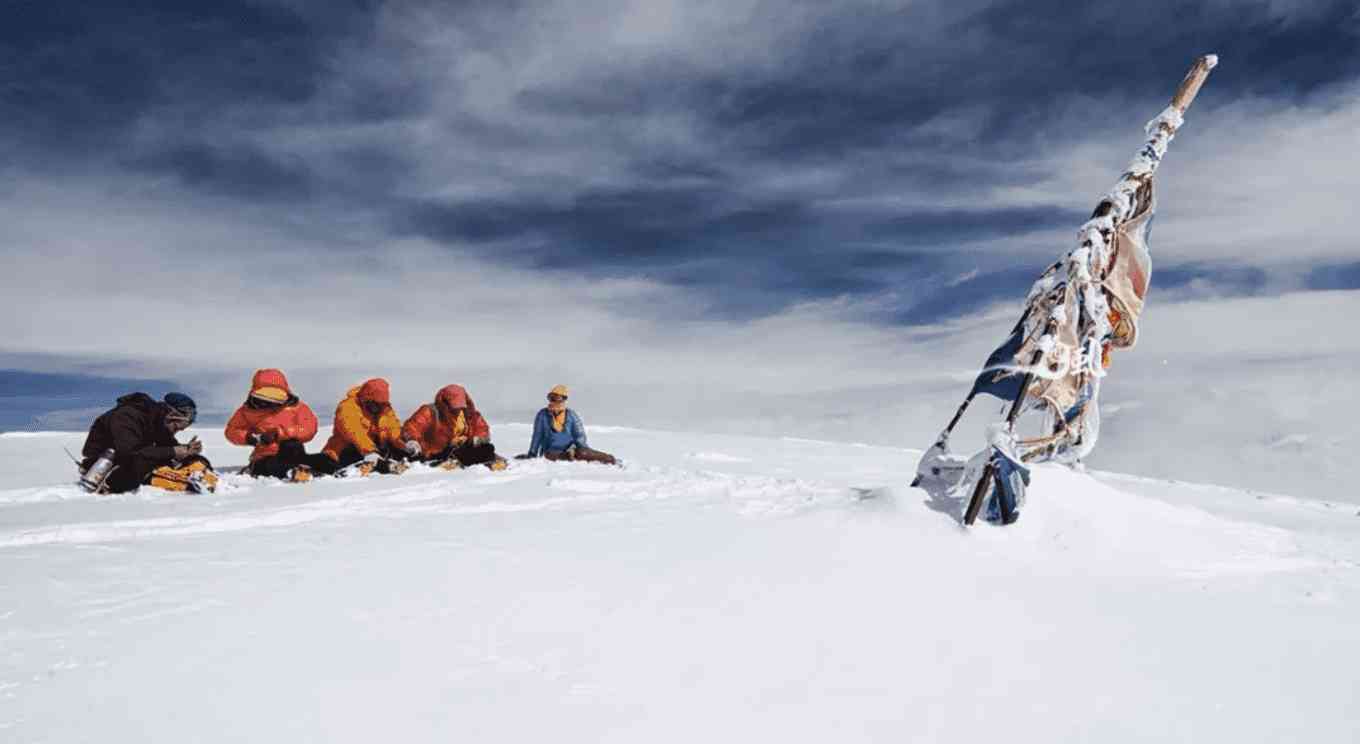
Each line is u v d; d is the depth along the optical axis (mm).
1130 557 5066
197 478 7914
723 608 3857
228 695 2773
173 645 3207
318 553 4797
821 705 2877
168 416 8344
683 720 2717
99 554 4730
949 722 2793
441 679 2959
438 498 7203
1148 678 3244
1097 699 3031
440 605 3783
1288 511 9492
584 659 3191
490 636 3404
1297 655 3533
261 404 9000
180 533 5547
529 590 4051
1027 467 5391
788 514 6047
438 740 2512
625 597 3973
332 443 9594
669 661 3209
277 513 6160
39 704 2672
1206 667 3377
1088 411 6250
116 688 2805
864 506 5941
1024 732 2742
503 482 8320
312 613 3629
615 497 7172
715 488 7574
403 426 10141
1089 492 5547
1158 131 6359
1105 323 6199
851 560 4781
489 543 5129
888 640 3543
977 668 3277
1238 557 5137
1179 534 5344
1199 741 2727
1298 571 5031
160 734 2490
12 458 14859
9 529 5535
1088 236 6180
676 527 5641
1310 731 2822
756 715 2779
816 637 3533
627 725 2660
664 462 13266
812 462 13922
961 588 4379
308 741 2479
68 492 7891
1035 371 5820
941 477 6141
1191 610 4148
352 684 2889
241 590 3963
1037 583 4562
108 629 3375
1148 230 6371
